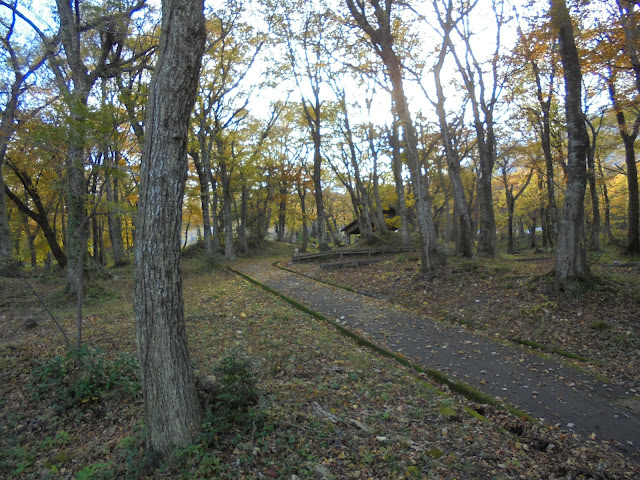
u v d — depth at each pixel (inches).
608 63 410.0
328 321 372.8
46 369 212.1
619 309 327.9
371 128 1028.5
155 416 146.3
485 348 301.6
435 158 1111.6
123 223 987.9
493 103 663.8
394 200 1301.7
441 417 188.5
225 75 833.5
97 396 201.9
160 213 143.4
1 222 577.0
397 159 846.5
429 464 147.4
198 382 182.5
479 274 475.2
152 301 144.2
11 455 159.6
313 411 188.2
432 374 254.2
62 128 224.2
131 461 148.3
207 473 137.9
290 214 1476.4
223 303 441.1
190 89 145.6
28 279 652.7
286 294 495.2
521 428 186.5
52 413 192.7
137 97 250.4
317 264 780.6
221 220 1398.9
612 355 275.9
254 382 185.2
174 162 144.1
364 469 143.0
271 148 1224.2
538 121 713.0
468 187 1338.6
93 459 160.1
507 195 1121.4
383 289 503.8
